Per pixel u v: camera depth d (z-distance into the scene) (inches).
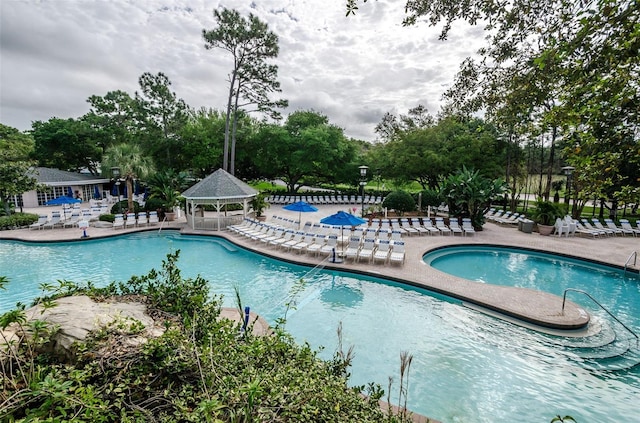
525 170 1191.6
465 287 416.5
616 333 323.6
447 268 534.6
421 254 559.5
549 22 145.2
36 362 134.2
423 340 310.8
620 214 1009.5
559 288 448.8
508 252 624.4
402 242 535.8
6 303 389.7
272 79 1181.7
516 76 168.2
